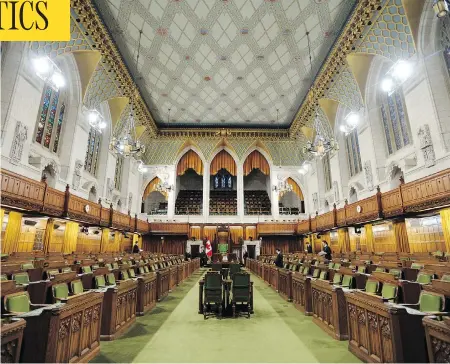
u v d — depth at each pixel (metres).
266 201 26.50
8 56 8.94
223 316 5.77
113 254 14.03
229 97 18.25
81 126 13.47
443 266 5.61
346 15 11.74
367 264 7.72
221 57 14.42
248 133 22.84
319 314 5.07
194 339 4.31
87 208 12.84
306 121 19.50
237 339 4.30
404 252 11.25
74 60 12.26
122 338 4.34
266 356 3.61
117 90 15.38
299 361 3.45
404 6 9.53
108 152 16.64
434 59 9.69
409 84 10.52
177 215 22.42
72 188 12.80
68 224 12.60
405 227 11.36
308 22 12.17
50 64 9.97
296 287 6.73
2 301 3.01
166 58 14.41
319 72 15.25
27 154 9.48
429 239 10.31
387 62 12.14
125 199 19.47
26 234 10.34
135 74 15.70
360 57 12.74
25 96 9.28
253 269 16.11
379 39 11.22
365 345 3.41
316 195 20.84
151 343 4.12
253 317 5.71
